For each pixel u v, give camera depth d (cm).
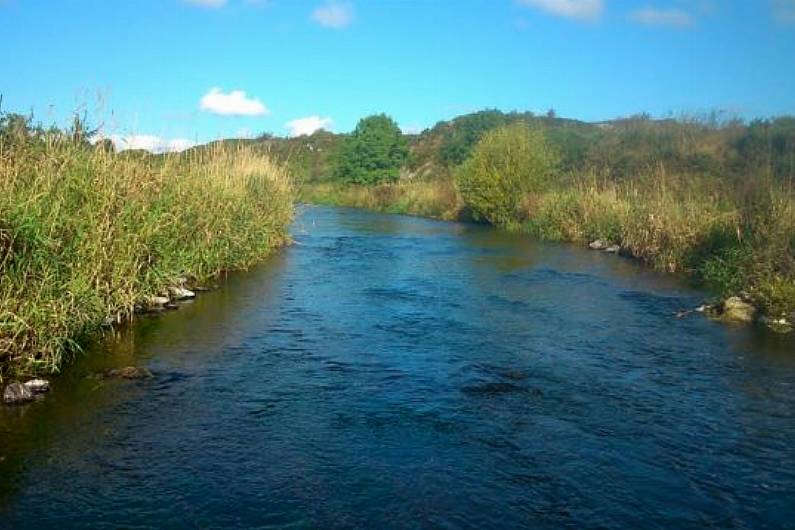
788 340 1215
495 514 593
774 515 604
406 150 6619
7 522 552
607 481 660
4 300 850
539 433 770
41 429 732
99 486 617
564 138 4744
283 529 557
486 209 3775
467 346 1134
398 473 662
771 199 1833
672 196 2473
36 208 938
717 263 1831
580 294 1644
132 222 1228
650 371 1019
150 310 1295
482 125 6144
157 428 749
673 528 579
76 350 1003
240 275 1769
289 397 862
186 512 579
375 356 1056
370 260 2177
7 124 1135
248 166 2248
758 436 777
